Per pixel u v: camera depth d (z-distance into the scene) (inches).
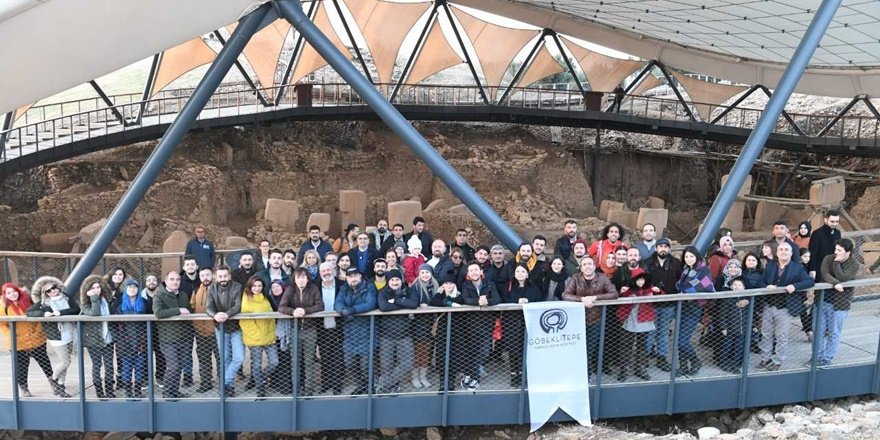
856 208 998.4
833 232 375.9
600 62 1211.9
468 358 323.9
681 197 1327.5
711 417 368.5
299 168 1090.1
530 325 315.9
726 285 343.9
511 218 999.0
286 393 322.3
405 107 1099.3
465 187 401.1
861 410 338.6
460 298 318.7
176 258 671.1
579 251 358.9
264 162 1078.4
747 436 303.4
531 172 1130.0
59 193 847.7
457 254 357.1
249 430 319.0
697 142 1368.1
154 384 321.7
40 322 313.0
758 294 329.7
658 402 335.9
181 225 838.5
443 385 326.0
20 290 322.0
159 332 311.0
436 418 326.6
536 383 319.3
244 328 310.3
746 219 1140.5
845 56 861.8
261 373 316.2
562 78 1838.1
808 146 1083.9
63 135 821.9
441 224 922.7
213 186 936.9
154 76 909.2
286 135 1139.3
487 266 334.0
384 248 414.3
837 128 1267.2
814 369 347.6
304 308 305.1
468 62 1117.7
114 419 315.3
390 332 317.7
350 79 416.2
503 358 360.2
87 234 750.5
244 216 1004.6
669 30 940.6
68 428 317.1
